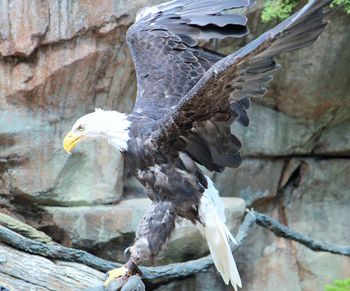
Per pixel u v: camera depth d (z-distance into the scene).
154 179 8.38
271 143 13.32
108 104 12.23
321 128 13.50
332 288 9.16
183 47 9.26
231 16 9.19
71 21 11.64
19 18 11.50
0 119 11.72
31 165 11.90
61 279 10.27
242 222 12.39
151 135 8.19
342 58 12.90
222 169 8.60
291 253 13.30
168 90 8.83
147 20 9.65
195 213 8.42
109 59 11.95
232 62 7.00
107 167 12.12
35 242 10.60
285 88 13.05
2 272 10.02
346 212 13.67
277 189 13.65
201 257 12.23
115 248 12.11
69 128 12.02
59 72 11.73
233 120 8.08
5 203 12.08
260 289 13.08
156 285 12.43
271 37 6.68
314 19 6.77
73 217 11.99
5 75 11.66
